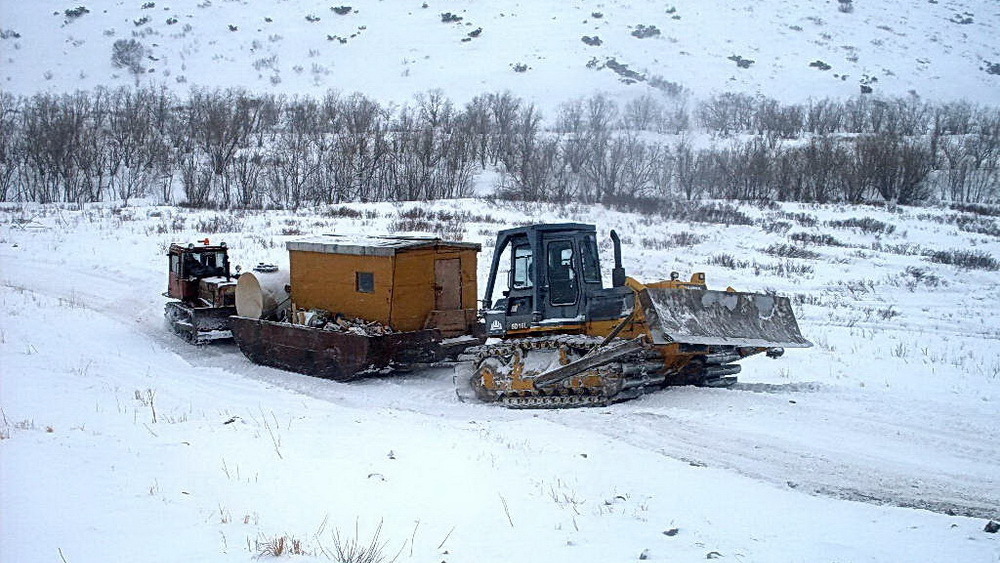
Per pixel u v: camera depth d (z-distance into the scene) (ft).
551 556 19.95
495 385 40.47
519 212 128.57
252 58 308.81
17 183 167.63
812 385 42.24
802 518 23.21
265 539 20.79
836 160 163.12
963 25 393.29
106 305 70.18
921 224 128.88
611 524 22.39
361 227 109.91
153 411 34.81
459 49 313.73
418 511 23.65
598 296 39.63
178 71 293.23
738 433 32.94
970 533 21.80
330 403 41.09
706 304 39.11
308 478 26.61
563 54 301.84
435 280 48.39
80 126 181.57
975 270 94.07
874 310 73.61
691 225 122.01
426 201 143.64
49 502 22.82
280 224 115.96
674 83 267.80
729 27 359.05
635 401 38.86
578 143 166.91
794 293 81.41
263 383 46.11
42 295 73.15
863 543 21.06
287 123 219.20
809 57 324.60
